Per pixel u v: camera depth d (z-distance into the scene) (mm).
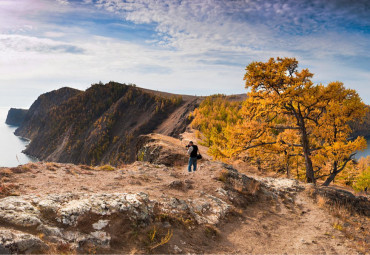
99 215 6039
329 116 21484
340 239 8586
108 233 5656
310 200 12492
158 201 8125
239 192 11383
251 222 9039
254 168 27375
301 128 21516
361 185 28484
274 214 10367
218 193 10570
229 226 8320
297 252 7379
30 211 5500
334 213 10859
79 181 9531
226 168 14289
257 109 22094
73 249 4875
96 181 9898
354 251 7730
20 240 4336
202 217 8164
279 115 23281
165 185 10266
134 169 13711
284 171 29844
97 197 6988
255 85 19578
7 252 4043
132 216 6457
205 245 6711
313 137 24875
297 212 10992
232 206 9781
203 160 19906
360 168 38625
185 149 25469
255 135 22594
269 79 18625
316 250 7609
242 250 6969
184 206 8328
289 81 18781
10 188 7258
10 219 4992
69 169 11430
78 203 6250
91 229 5594
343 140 21953
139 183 10328
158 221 6883
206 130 63094
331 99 20688
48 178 9328
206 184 11344
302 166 30859
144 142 33875
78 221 5645
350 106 19953
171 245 6066
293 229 9203
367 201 12578
